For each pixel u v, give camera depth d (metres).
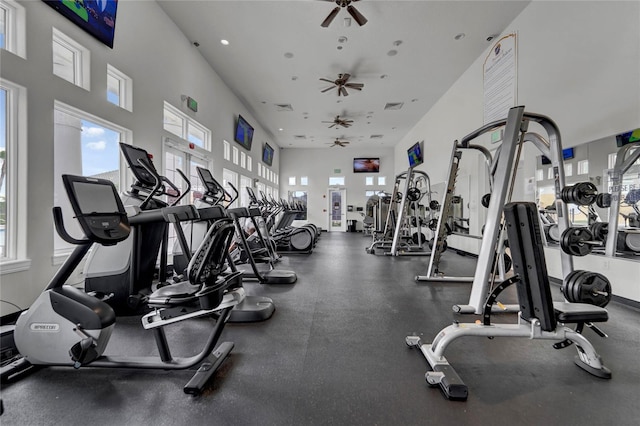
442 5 4.38
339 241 9.74
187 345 2.07
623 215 3.00
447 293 3.43
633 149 2.90
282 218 6.26
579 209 3.54
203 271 1.63
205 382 1.55
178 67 4.98
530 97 4.32
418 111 9.05
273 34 5.12
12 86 2.50
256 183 9.96
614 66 3.05
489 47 5.41
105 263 2.61
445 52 5.67
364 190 14.28
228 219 1.75
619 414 1.36
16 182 2.55
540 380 1.65
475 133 2.74
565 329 1.70
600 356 1.84
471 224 6.38
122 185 3.80
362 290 3.55
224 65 6.25
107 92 3.47
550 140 2.36
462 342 2.13
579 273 1.78
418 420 1.32
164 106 4.76
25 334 1.66
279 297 3.25
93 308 1.65
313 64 6.17
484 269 2.25
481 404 1.44
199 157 5.85
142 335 2.24
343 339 2.18
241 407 1.41
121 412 1.37
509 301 3.13
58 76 2.86
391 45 5.44
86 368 1.74
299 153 14.51
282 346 2.06
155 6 4.35
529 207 1.61
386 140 12.82
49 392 1.52
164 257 2.95
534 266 1.63
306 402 1.45
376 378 1.66
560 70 3.76
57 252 2.96
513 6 4.40
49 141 2.76
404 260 5.81
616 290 3.07
